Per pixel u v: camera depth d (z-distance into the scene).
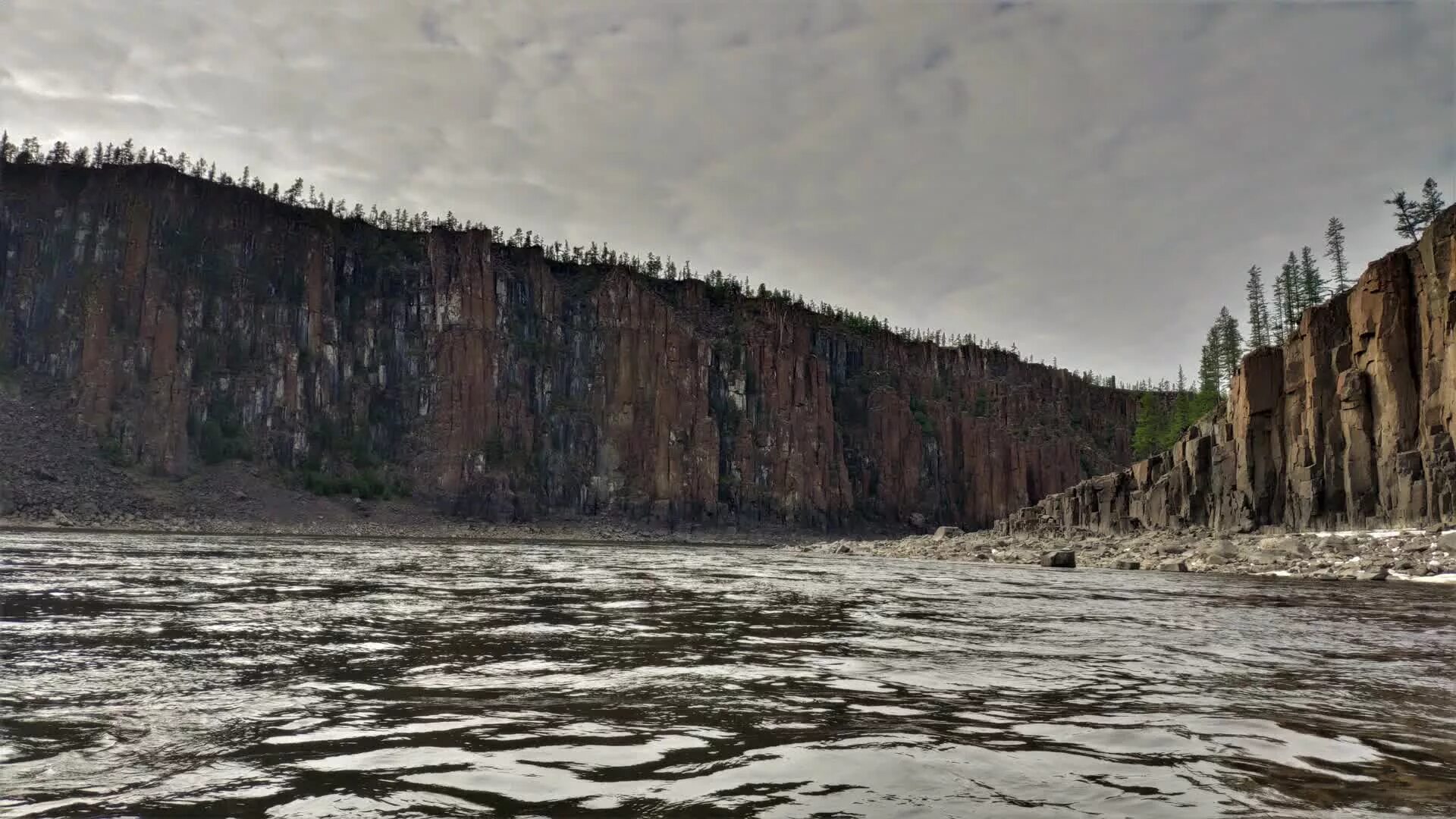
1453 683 10.90
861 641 14.72
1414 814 5.66
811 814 5.56
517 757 6.89
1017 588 31.09
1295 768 6.79
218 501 156.50
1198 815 5.62
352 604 19.64
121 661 11.20
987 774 6.56
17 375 173.12
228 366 185.88
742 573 40.34
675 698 9.41
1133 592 29.41
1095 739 7.73
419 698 9.19
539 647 13.23
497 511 189.50
